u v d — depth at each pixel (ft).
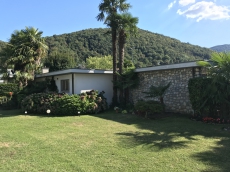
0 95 53.16
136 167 14.47
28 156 16.57
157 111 34.37
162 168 14.30
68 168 14.30
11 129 26.12
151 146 19.25
